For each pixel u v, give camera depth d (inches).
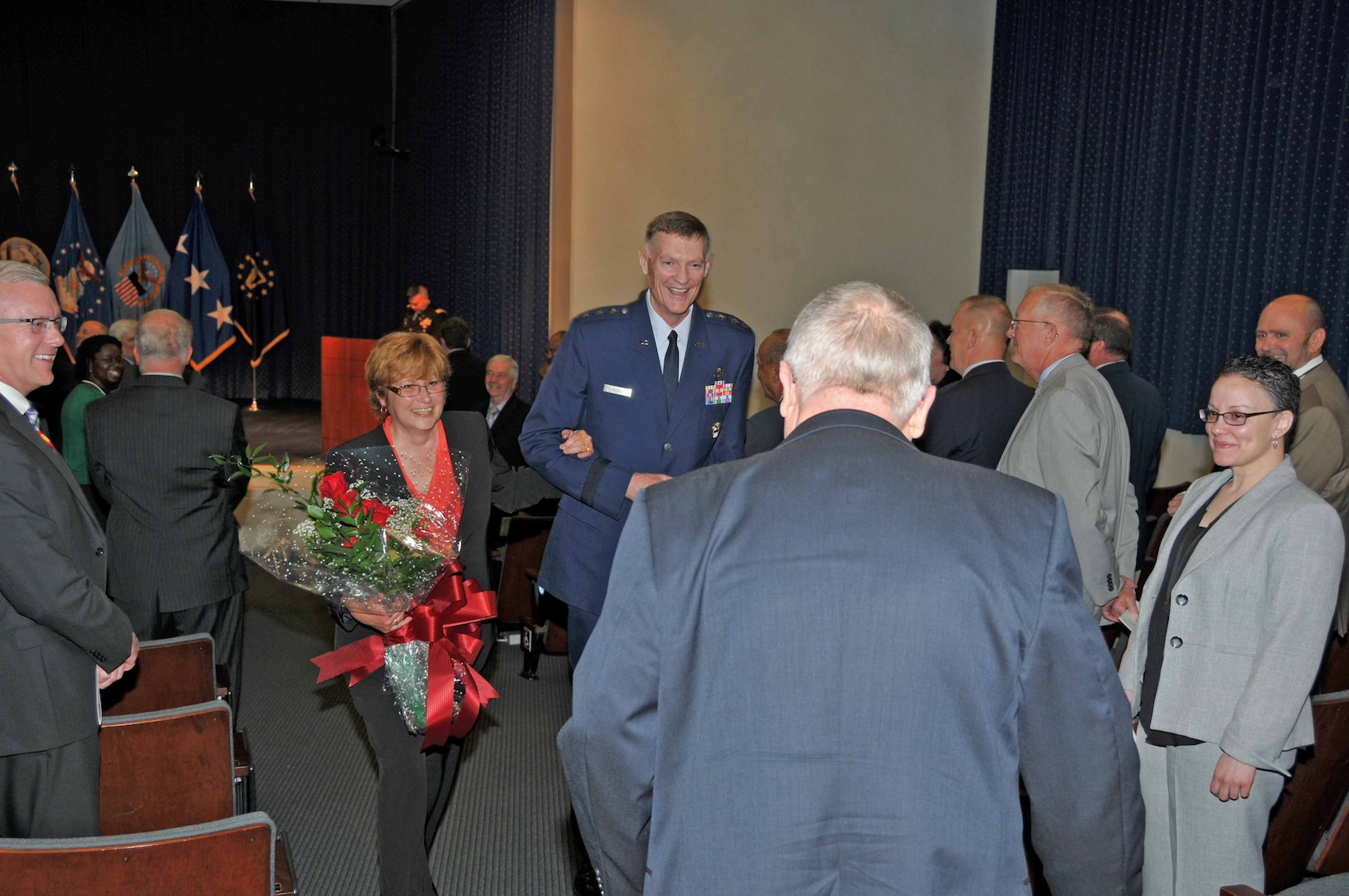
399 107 443.2
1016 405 132.3
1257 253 191.8
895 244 289.4
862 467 45.9
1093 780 44.9
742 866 43.4
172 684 98.7
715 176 285.6
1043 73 258.7
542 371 254.2
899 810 42.8
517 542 167.9
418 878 86.6
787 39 283.0
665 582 45.4
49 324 85.0
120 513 127.0
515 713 157.2
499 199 329.1
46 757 79.4
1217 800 77.8
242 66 480.7
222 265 439.5
